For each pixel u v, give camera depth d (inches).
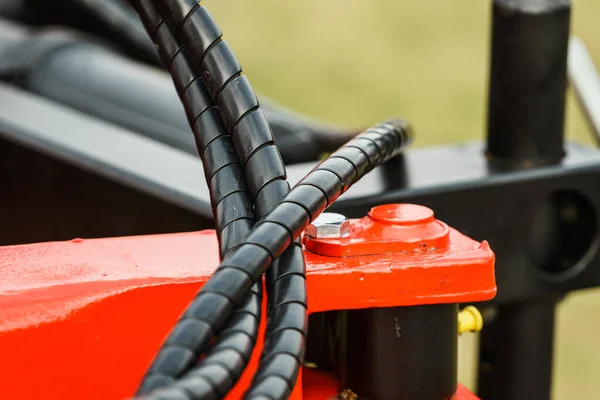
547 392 67.6
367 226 43.2
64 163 69.4
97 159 67.5
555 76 63.2
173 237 45.1
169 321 39.4
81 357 38.6
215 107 40.8
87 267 40.9
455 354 44.2
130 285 38.9
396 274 40.8
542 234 64.1
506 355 66.5
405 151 66.5
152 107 83.9
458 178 60.4
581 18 250.5
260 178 38.1
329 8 280.7
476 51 246.4
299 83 221.8
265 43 248.2
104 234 67.6
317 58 238.8
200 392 29.6
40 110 77.7
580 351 160.4
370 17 271.3
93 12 102.5
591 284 64.2
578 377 151.8
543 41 62.1
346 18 271.9
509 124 63.4
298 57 239.5
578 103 78.3
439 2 286.5
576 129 203.8
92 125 74.9
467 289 41.6
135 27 102.9
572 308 176.1
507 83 63.4
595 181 63.1
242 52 241.1
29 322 37.7
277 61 236.1
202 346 31.9
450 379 43.9
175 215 61.7
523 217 61.7
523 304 65.2
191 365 31.4
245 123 38.9
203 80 41.0
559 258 65.2
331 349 46.3
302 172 62.3
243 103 39.1
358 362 43.4
